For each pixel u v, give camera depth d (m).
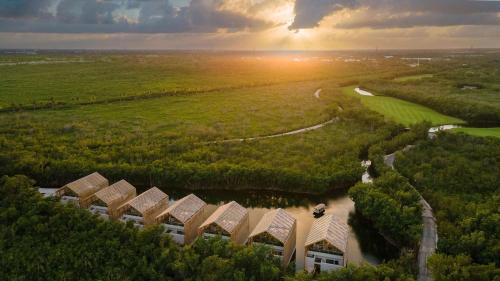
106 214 92.25
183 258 71.12
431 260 67.94
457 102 192.00
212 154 129.62
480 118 172.75
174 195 113.38
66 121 176.38
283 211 84.88
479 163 115.50
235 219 82.69
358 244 88.44
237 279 65.25
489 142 132.25
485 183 103.00
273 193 113.44
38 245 76.69
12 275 71.38
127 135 153.12
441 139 140.00
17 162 117.44
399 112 196.88
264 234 76.94
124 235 77.12
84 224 80.50
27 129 156.88
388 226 87.06
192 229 85.44
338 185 114.50
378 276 65.19
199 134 156.88
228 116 196.62
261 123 181.62
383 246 87.69
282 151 136.88
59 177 116.38
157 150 133.38
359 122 175.50
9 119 174.38
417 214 88.69
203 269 67.81
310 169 116.81
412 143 144.75
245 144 144.12
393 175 105.19
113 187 97.44
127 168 116.94
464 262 67.81
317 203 108.56
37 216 82.19
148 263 71.88
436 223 88.50
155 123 178.50
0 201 88.12
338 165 120.38
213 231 80.25
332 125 175.12
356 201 99.50
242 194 114.00
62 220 81.62
